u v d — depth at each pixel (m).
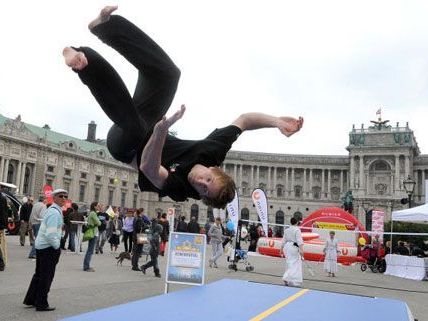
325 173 123.19
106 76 2.71
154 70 3.10
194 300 4.10
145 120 3.08
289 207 123.25
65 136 104.38
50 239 9.54
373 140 114.81
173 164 3.08
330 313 3.92
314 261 33.12
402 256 26.38
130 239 24.19
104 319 3.12
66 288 12.59
